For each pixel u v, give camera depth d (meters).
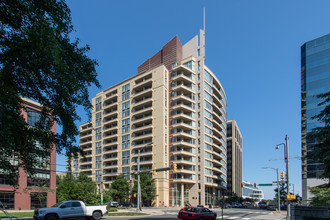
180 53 78.44
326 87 66.50
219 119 83.81
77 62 10.53
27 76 9.27
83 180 64.75
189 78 73.25
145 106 75.25
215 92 84.25
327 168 19.69
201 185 67.12
